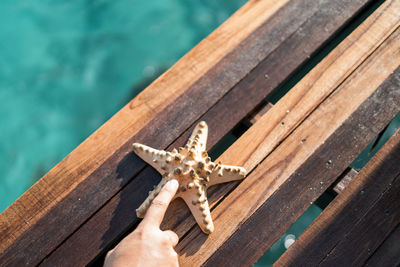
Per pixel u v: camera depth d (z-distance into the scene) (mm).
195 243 453
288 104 493
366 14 540
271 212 462
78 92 872
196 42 926
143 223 416
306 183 469
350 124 483
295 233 753
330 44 541
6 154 821
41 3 929
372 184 466
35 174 812
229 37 517
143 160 474
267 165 474
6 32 899
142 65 898
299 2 527
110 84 883
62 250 454
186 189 437
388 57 500
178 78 504
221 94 495
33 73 879
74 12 931
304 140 480
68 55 899
